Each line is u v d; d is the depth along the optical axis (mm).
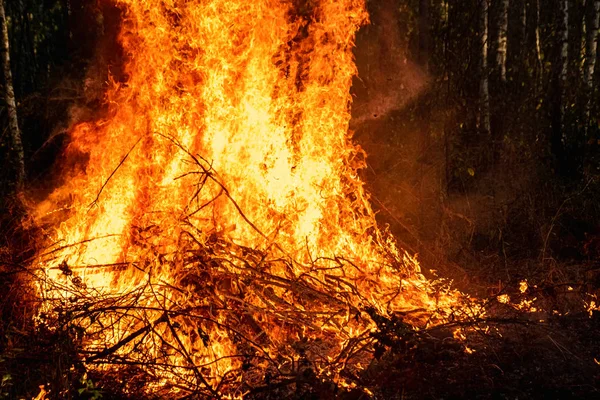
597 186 8625
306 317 5172
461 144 9922
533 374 4629
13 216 6531
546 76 11258
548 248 7551
